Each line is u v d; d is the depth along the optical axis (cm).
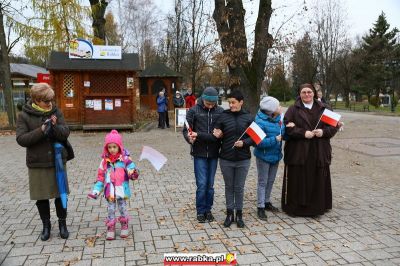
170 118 2444
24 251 453
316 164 561
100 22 2045
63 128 468
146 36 4528
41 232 509
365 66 4900
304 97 566
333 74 3872
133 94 1647
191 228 526
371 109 4084
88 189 721
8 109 1758
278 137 548
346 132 1733
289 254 446
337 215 580
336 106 4631
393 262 429
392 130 1820
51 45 1736
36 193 465
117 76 1630
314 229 523
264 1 1258
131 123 1658
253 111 1288
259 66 1294
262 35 1274
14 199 661
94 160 1015
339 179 812
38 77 1653
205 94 530
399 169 913
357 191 716
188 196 679
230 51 1251
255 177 817
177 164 959
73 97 1636
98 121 1631
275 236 499
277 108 549
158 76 2836
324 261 430
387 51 4925
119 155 491
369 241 484
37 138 448
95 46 1614
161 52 4016
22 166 945
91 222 549
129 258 436
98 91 1630
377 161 1016
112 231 486
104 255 443
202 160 543
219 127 524
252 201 652
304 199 561
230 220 534
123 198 486
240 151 520
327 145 570
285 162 579
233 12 1262
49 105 472
